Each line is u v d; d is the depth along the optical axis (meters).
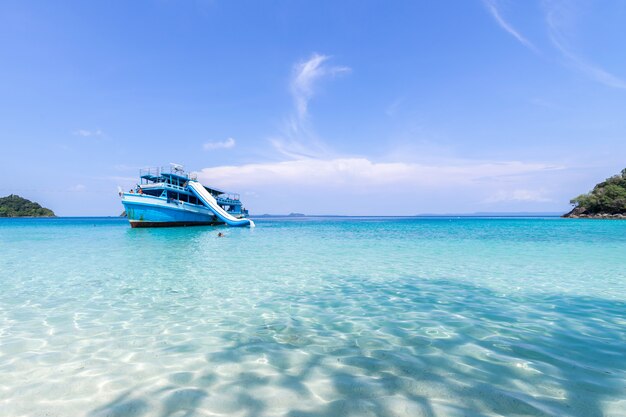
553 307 6.22
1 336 4.71
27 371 3.58
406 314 5.79
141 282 8.68
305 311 6.00
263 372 3.52
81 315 5.77
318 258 13.26
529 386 3.16
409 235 27.69
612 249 16.38
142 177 34.81
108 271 10.36
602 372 3.47
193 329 5.01
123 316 5.71
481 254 14.48
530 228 39.56
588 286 8.09
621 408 2.77
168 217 34.06
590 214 84.81
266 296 7.17
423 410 2.74
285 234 29.12
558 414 2.67
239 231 33.66
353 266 11.25
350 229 39.19
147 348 4.25
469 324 5.18
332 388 3.14
